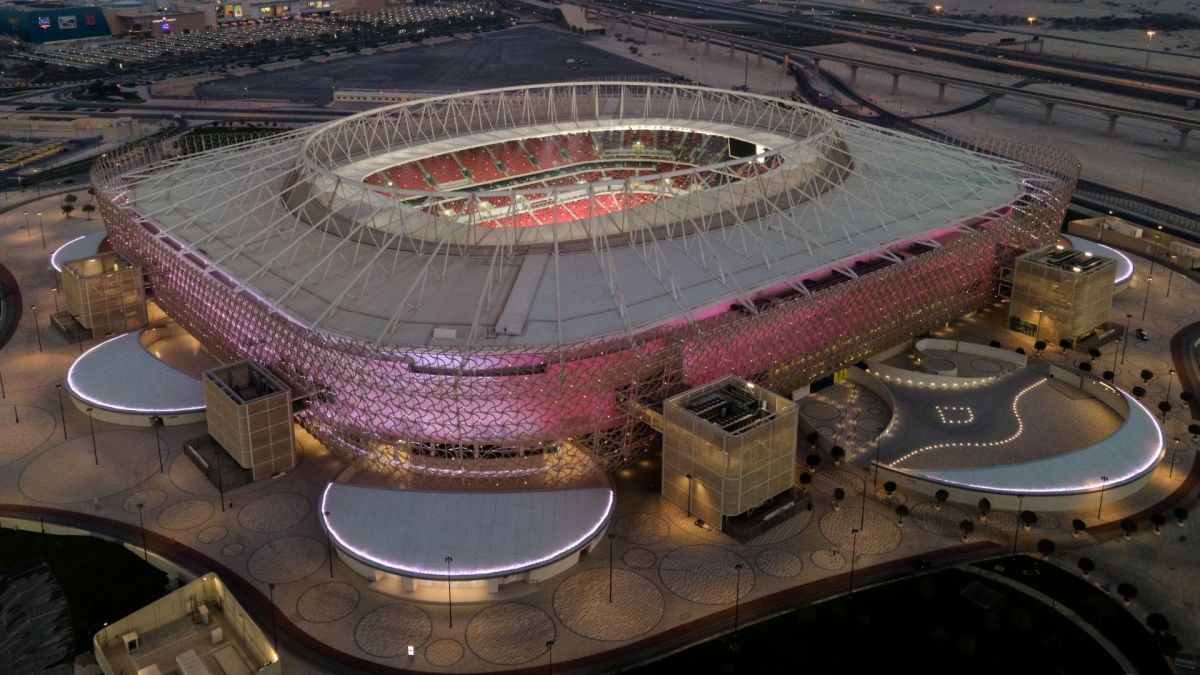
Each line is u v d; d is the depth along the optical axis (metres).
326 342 110.56
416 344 107.19
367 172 170.50
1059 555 103.56
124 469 118.88
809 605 95.19
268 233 134.75
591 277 120.94
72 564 102.38
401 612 95.62
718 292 119.25
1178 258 185.50
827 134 155.88
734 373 121.56
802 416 129.62
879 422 128.75
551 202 193.12
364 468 115.19
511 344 107.31
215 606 93.50
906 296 139.75
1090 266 146.62
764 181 146.25
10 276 182.88
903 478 114.38
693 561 102.81
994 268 157.25
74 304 155.50
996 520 109.50
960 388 136.50
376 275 122.06
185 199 153.12
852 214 140.12
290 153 170.25
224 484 114.81
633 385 112.62
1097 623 93.56
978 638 91.50
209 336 140.00
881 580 99.94
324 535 106.75
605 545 105.31
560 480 112.50
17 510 110.88
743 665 88.75
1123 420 127.00
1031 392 134.88
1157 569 101.25
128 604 96.62
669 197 159.62
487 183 198.00
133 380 135.00
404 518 103.94
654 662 89.12
